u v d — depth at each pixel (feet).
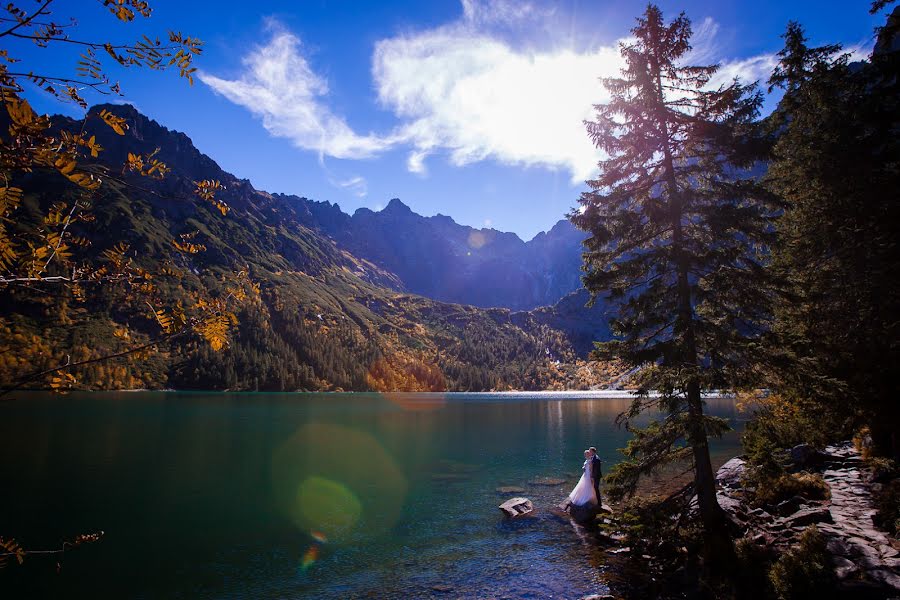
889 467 58.54
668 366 48.06
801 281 58.44
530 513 72.23
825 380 45.98
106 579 50.24
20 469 100.32
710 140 51.24
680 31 53.16
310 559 55.57
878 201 54.95
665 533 52.19
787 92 66.13
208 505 76.48
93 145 16.05
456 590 47.80
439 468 106.93
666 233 53.01
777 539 47.24
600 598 44.39
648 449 49.83
